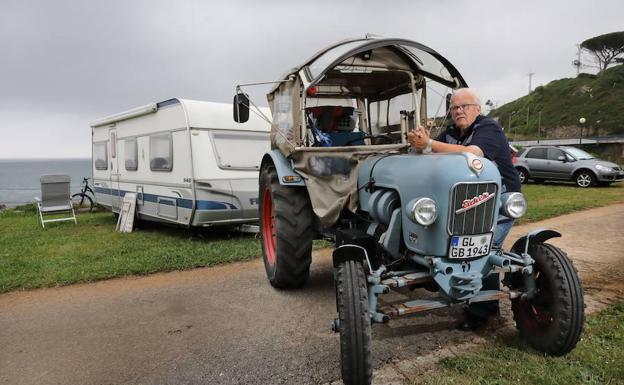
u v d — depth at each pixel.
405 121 4.81
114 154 10.73
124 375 3.27
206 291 5.17
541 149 17.09
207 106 8.24
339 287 2.84
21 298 5.09
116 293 5.20
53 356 3.61
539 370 3.00
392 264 3.39
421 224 2.93
